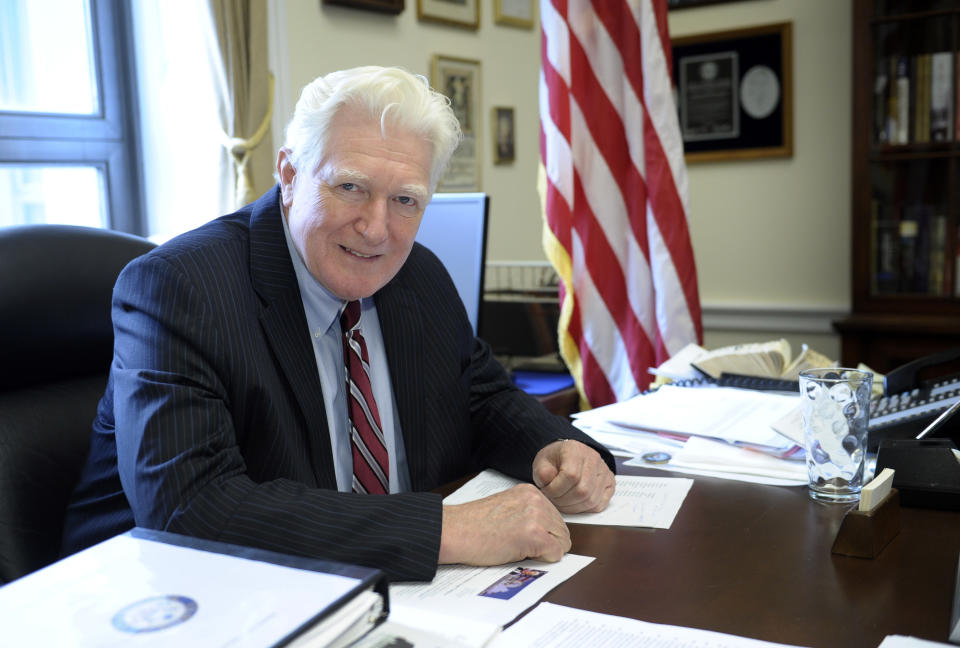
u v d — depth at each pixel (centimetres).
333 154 106
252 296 111
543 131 231
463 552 87
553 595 80
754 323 365
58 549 112
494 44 353
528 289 250
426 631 71
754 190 361
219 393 100
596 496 104
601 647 69
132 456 94
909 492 101
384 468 118
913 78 301
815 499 106
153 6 261
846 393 103
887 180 309
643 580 82
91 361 126
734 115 359
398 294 131
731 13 357
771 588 79
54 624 55
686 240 223
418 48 316
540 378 242
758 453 123
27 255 119
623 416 141
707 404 144
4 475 109
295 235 112
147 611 57
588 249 230
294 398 110
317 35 278
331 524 87
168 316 100
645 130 224
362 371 120
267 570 63
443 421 129
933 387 135
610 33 227
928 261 307
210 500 89
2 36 242
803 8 343
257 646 52
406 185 108
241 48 249
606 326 231
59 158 253
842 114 341
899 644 67
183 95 260
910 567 83
